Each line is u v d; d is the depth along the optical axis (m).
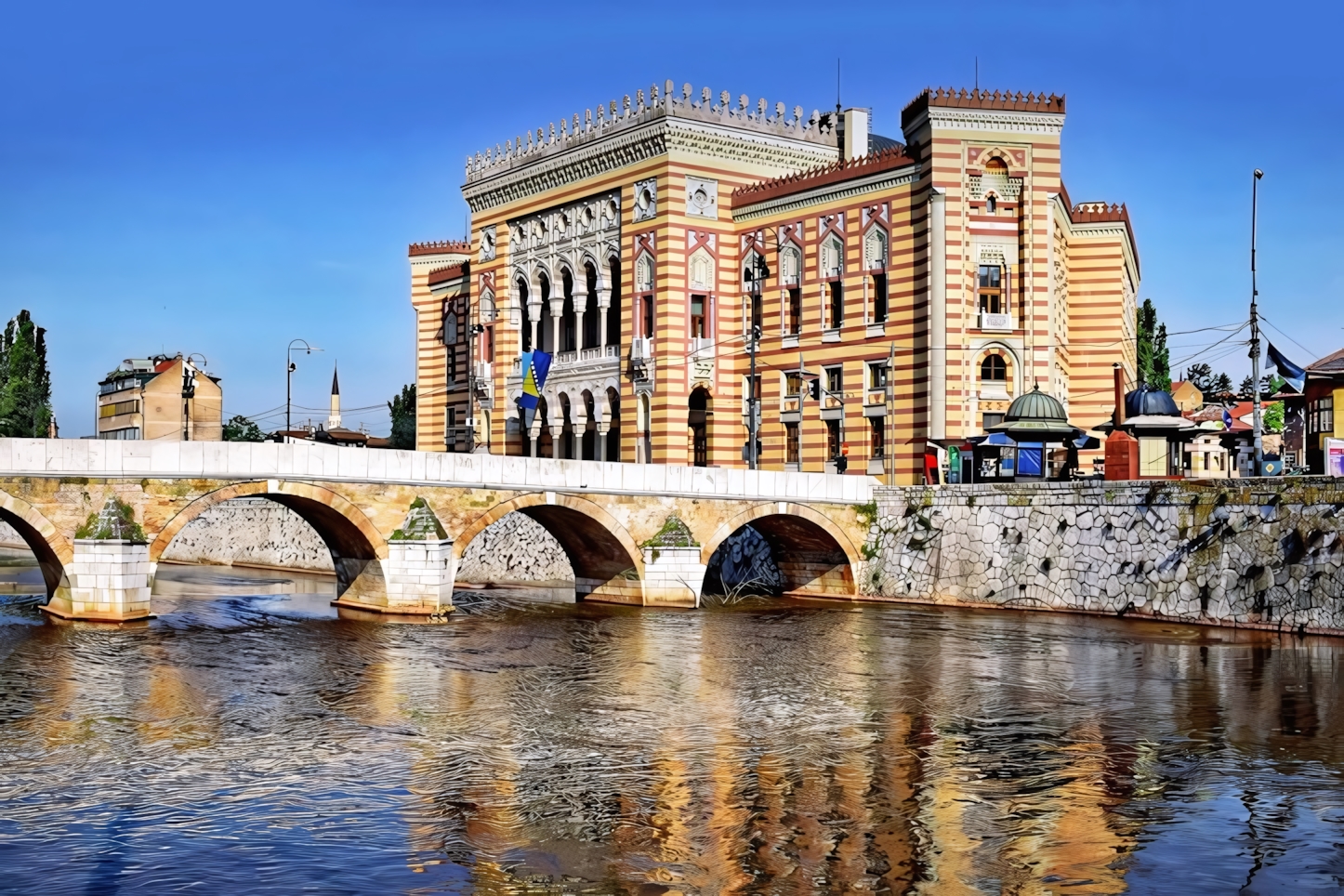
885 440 70.06
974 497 59.84
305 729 32.44
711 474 60.25
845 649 46.12
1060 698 36.69
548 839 23.52
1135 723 33.25
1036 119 67.19
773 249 76.50
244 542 89.44
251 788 26.78
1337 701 35.97
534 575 72.38
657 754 29.97
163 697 36.19
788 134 80.44
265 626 51.31
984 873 21.83
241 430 130.75
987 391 67.38
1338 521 46.34
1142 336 103.44
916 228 68.56
